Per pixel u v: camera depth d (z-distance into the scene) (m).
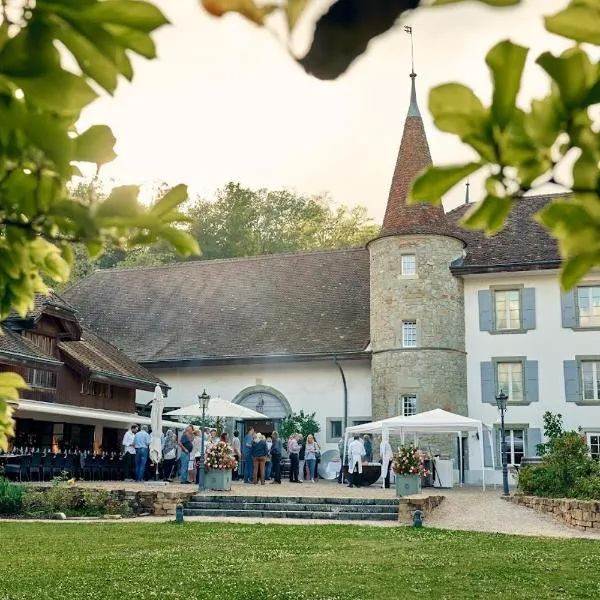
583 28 1.12
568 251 1.40
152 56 1.30
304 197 62.22
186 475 24.91
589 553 12.88
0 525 16.53
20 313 2.27
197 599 9.12
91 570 11.05
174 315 37.50
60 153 1.41
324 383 32.28
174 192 1.70
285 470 30.06
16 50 1.26
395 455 20.48
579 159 1.26
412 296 30.56
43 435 26.33
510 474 29.66
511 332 30.72
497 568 11.34
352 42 1.09
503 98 1.21
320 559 12.09
